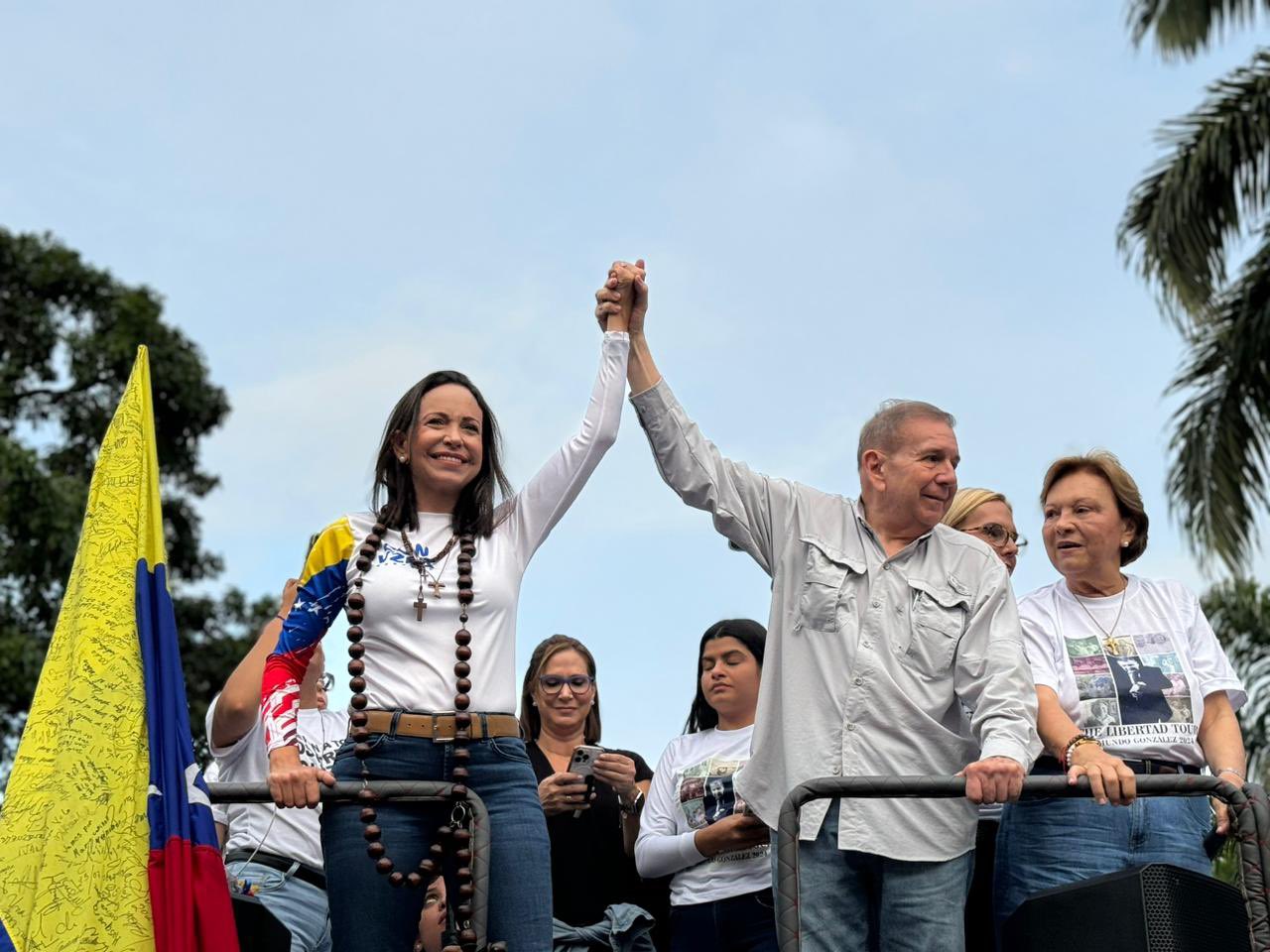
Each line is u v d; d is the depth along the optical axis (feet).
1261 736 37.35
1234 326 35.96
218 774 16.46
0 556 54.19
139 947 12.52
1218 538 35.40
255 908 13.78
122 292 64.54
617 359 14.49
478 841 12.67
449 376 14.21
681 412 14.94
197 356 65.05
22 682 51.65
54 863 12.72
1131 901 12.98
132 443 14.30
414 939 12.75
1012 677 13.62
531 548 14.02
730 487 14.92
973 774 12.90
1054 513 16.01
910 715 13.83
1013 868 14.83
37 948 12.46
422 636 13.24
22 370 62.13
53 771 13.12
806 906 13.47
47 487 54.70
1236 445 35.63
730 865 16.53
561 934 16.79
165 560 13.93
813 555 14.47
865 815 13.50
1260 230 36.37
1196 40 37.65
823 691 14.08
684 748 17.83
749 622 18.06
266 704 12.94
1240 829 13.17
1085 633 15.60
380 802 12.76
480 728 13.00
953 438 14.60
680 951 16.63
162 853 12.77
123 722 13.23
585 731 19.40
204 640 61.31
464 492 13.97
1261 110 36.52
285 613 16.47
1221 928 13.17
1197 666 15.40
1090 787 13.11
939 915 13.43
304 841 16.21
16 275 63.05
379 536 13.57
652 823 17.48
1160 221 36.60
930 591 14.14
